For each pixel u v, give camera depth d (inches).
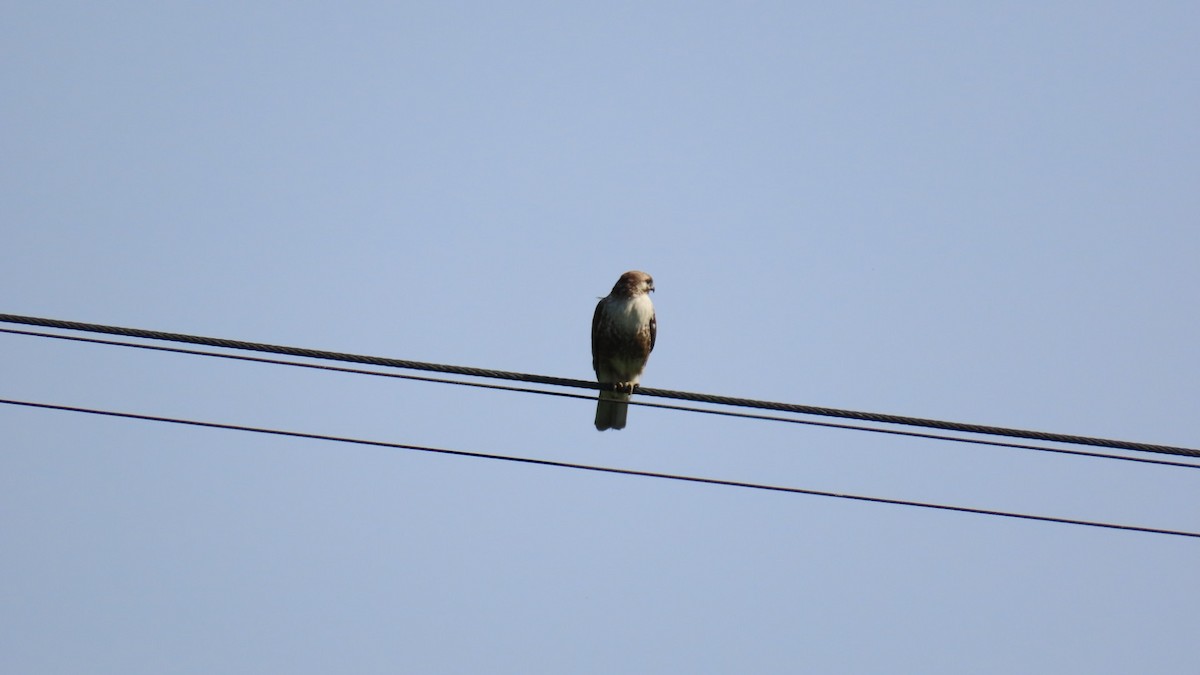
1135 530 524.4
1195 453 523.5
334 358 530.3
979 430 530.3
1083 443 526.9
